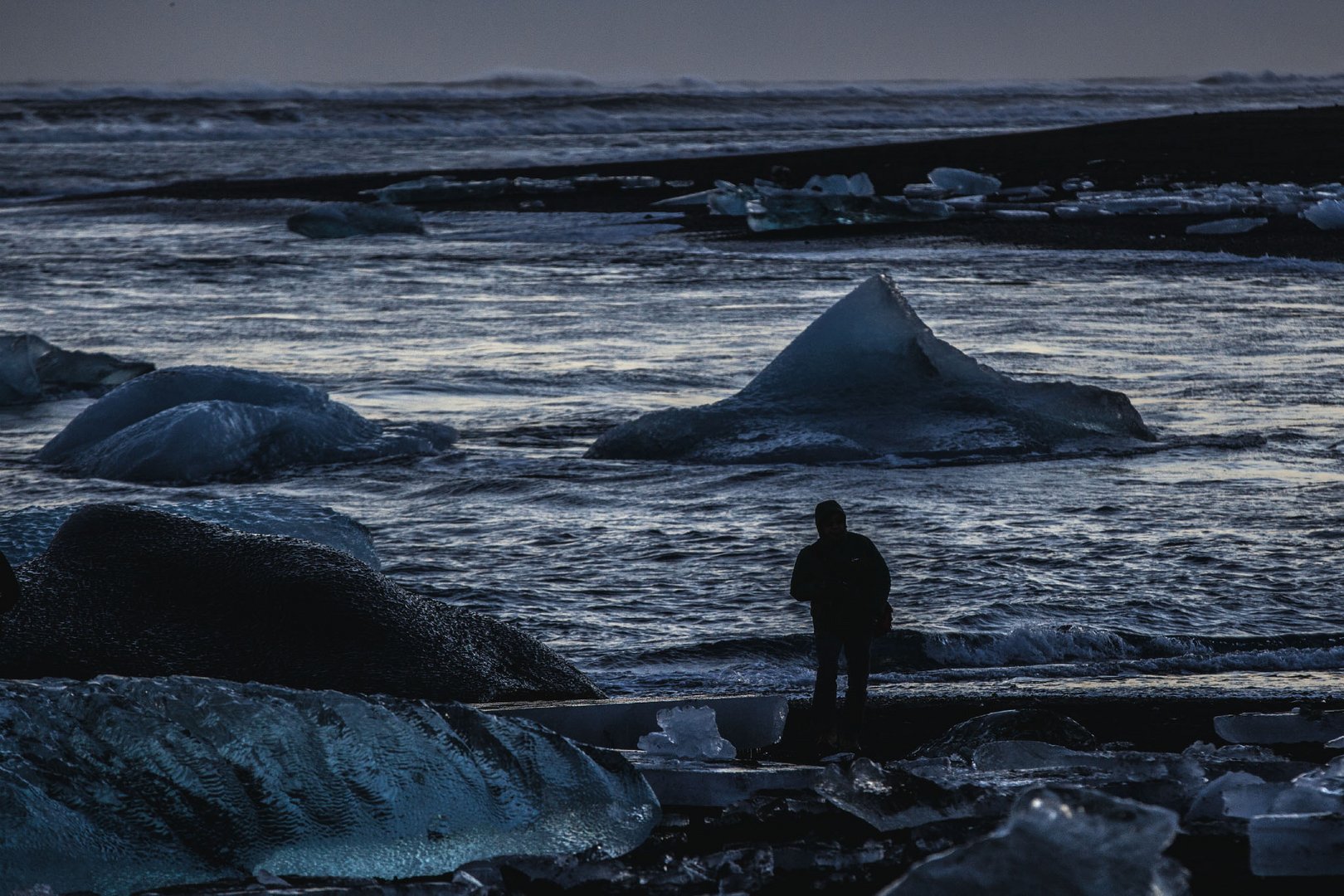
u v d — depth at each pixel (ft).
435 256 467.93
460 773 62.54
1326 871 54.44
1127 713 87.25
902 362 199.82
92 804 56.34
